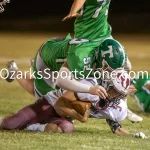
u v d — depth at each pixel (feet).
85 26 41.81
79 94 42.37
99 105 42.80
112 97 42.39
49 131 43.68
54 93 44.55
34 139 40.81
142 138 43.04
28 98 65.00
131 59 105.60
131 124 50.39
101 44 41.42
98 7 41.39
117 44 41.39
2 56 107.04
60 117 44.70
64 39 45.32
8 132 43.21
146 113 57.41
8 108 57.62
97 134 44.11
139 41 138.82
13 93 68.28
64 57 43.04
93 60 41.55
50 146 38.70
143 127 49.19
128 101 65.16
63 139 41.14
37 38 142.51
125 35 150.71
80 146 39.09
